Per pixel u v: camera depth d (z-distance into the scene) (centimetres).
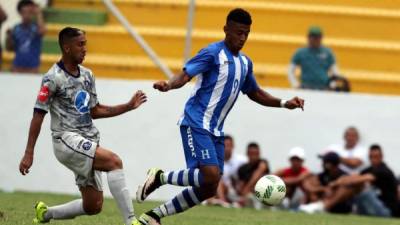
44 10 6825
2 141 5712
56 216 3167
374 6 6950
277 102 3216
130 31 5681
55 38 6638
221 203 5256
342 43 6700
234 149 5662
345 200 5228
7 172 5697
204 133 3019
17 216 3531
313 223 4244
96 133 3016
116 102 5678
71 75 2961
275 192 3133
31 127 2927
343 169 5444
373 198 5209
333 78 5959
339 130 5641
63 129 2956
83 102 2972
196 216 4206
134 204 4941
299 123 5647
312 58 5928
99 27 6775
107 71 6556
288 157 5647
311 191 5300
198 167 3034
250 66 3144
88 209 3073
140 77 6531
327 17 6850
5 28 6762
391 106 5625
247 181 5328
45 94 2922
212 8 6838
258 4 6881
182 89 5650
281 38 6694
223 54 3044
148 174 3153
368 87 6525
